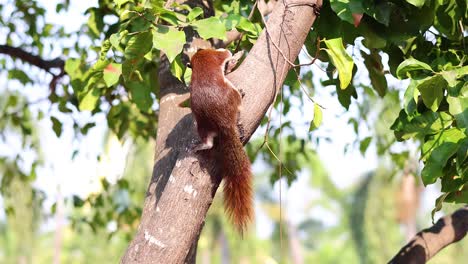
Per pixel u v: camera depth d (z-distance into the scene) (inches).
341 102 377.4
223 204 291.6
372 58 377.1
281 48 286.7
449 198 319.3
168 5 323.0
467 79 294.8
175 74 306.2
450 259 1417.3
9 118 580.7
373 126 559.2
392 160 567.8
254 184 291.7
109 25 463.8
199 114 284.7
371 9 308.3
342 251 2544.3
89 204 600.4
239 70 287.4
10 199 595.8
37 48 546.0
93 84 413.1
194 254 334.6
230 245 1857.8
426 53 351.9
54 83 511.2
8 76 547.8
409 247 405.1
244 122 282.2
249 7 385.1
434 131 303.7
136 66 308.3
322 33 324.2
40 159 585.0
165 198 272.1
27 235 1448.1
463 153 289.1
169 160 321.1
